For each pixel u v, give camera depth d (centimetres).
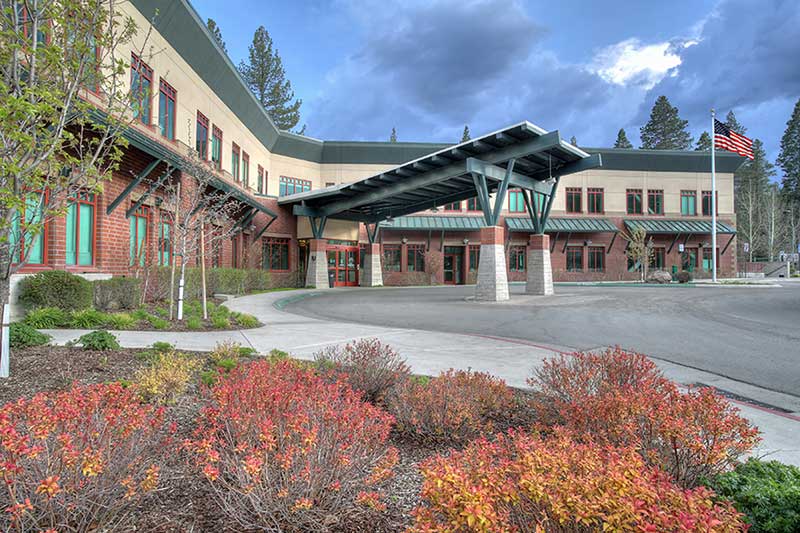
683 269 4219
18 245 502
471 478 205
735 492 265
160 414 303
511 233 4019
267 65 4941
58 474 238
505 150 1922
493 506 192
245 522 259
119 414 273
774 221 5728
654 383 428
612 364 452
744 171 7412
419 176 2277
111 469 262
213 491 296
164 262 1627
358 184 2480
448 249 3938
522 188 2233
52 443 278
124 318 981
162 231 1548
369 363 518
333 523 267
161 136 1745
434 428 401
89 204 1257
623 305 1806
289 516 259
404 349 867
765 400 573
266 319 1352
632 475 199
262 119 2998
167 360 541
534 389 567
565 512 178
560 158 2091
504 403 470
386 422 332
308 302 2062
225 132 2484
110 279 1173
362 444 297
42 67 481
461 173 2081
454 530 179
